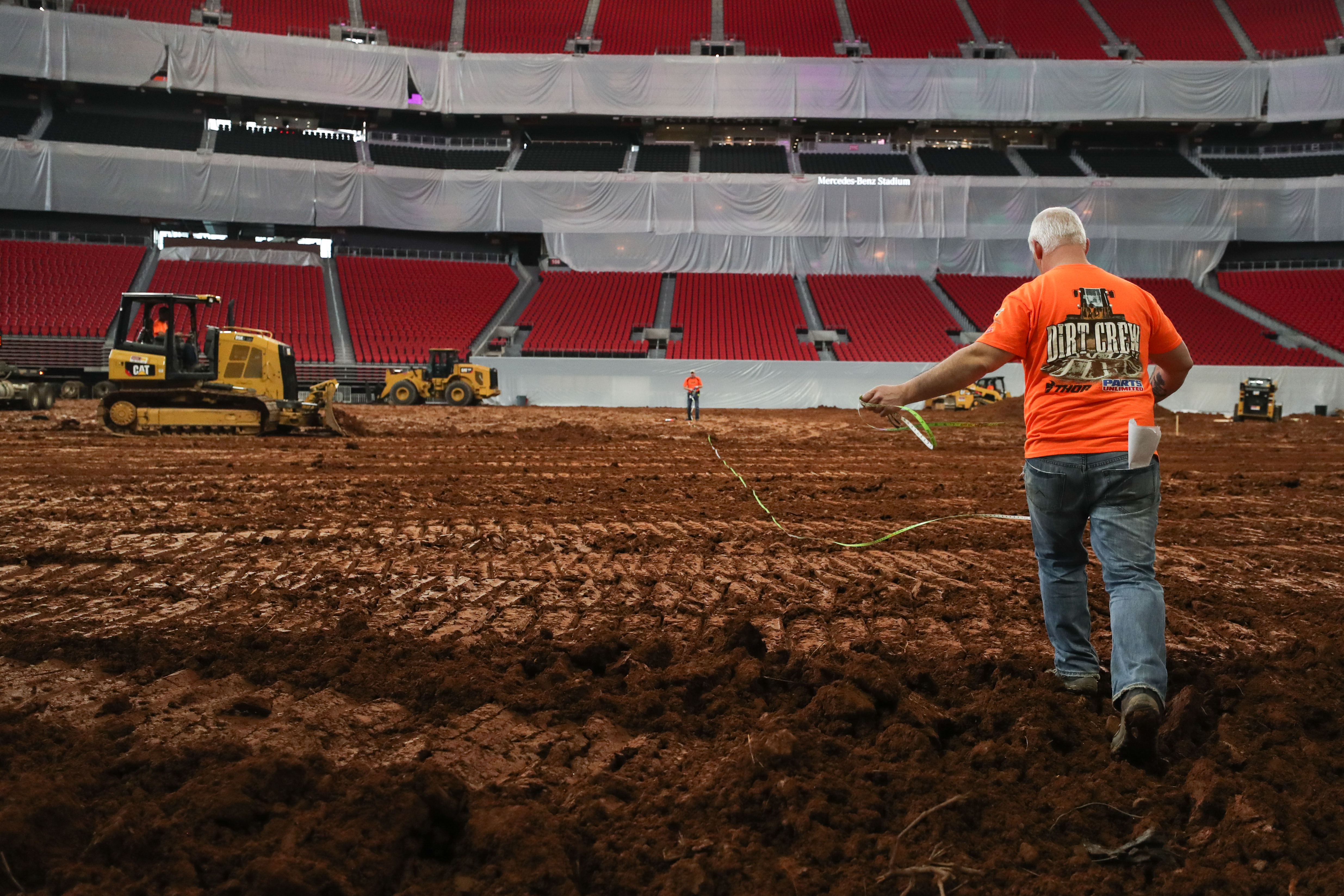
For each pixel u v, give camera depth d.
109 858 1.97
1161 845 2.15
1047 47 47.00
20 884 1.87
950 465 12.66
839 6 51.12
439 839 2.22
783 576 5.14
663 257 43.88
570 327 39.66
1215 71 43.72
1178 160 46.00
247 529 6.42
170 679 3.21
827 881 2.03
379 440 15.85
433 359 33.16
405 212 42.72
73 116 42.34
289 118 46.06
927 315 40.94
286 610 4.19
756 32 49.06
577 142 48.53
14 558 5.20
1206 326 38.69
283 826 2.13
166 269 39.34
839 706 2.85
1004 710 2.91
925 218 43.34
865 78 44.91
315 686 3.21
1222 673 3.33
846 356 37.94
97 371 32.34
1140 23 48.78
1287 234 42.03
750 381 36.00
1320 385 34.06
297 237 44.59
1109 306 2.94
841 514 7.59
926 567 5.38
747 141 48.94
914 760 2.59
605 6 50.75
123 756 2.46
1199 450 16.36
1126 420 2.85
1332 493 9.37
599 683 3.34
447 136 48.06
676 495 8.78
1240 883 1.99
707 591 4.75
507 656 3.59
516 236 46.91
